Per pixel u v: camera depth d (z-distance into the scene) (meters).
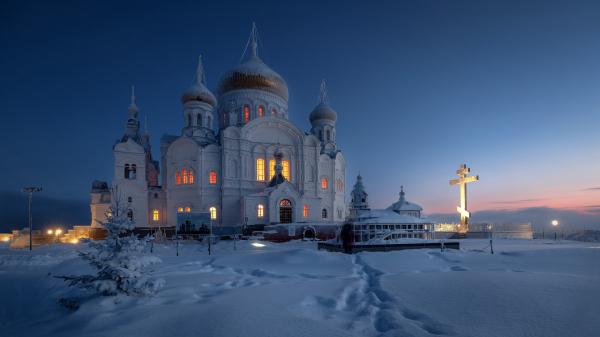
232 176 55.91
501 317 7.60
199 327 7.43
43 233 51.62
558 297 9.02
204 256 25.80
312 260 18.12
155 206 56.31
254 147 57.91
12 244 45.50
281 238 46.47
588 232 46.12
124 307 9.77
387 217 29.97
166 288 12.13
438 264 16.44
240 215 54.75
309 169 61.25
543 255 17.80
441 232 49.56
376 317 8.14
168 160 56.34
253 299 9.84
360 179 48.41
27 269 25.61
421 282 11.37
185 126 59.53
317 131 70.00
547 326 6.96
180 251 32.12
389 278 12.25
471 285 10.59
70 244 42.34
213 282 13.34
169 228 51.62
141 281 10.74
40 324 9.06
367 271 15.35
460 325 7.14
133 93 61.25
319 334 6.89
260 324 7.50
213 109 61.69
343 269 16.11
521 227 51.50
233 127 56.69
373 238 27.78
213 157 55.66
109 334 7.30
